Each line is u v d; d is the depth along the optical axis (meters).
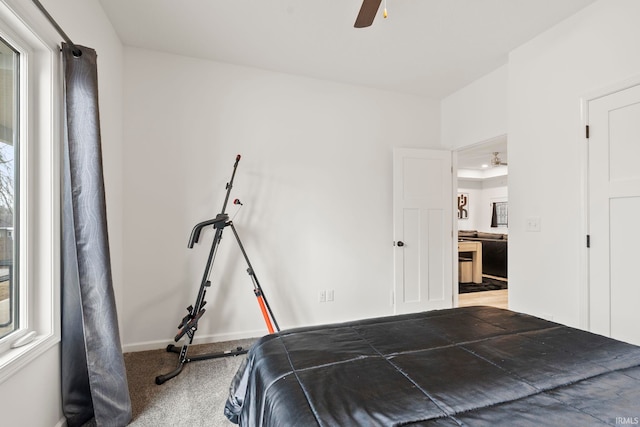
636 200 1.80
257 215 2.87
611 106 1.91
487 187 8.04
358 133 3.23
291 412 0.80
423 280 3.36
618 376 0.98
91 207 1.54
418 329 1.42
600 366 1.04
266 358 1.15
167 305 2.61
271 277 2.90
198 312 2.34
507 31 2.31
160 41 2.46
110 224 2.19
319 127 3.09
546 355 1.13
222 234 2.71
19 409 1.22
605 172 1.95
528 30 2.30
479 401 0.84
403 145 3.42
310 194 3.04
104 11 2.07
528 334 1.35
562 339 1.28
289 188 2.97
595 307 1.99
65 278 1.54
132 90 2.53
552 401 0.83
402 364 1.06
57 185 1.48
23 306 1.36
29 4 1.23
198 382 2.05
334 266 3.12
